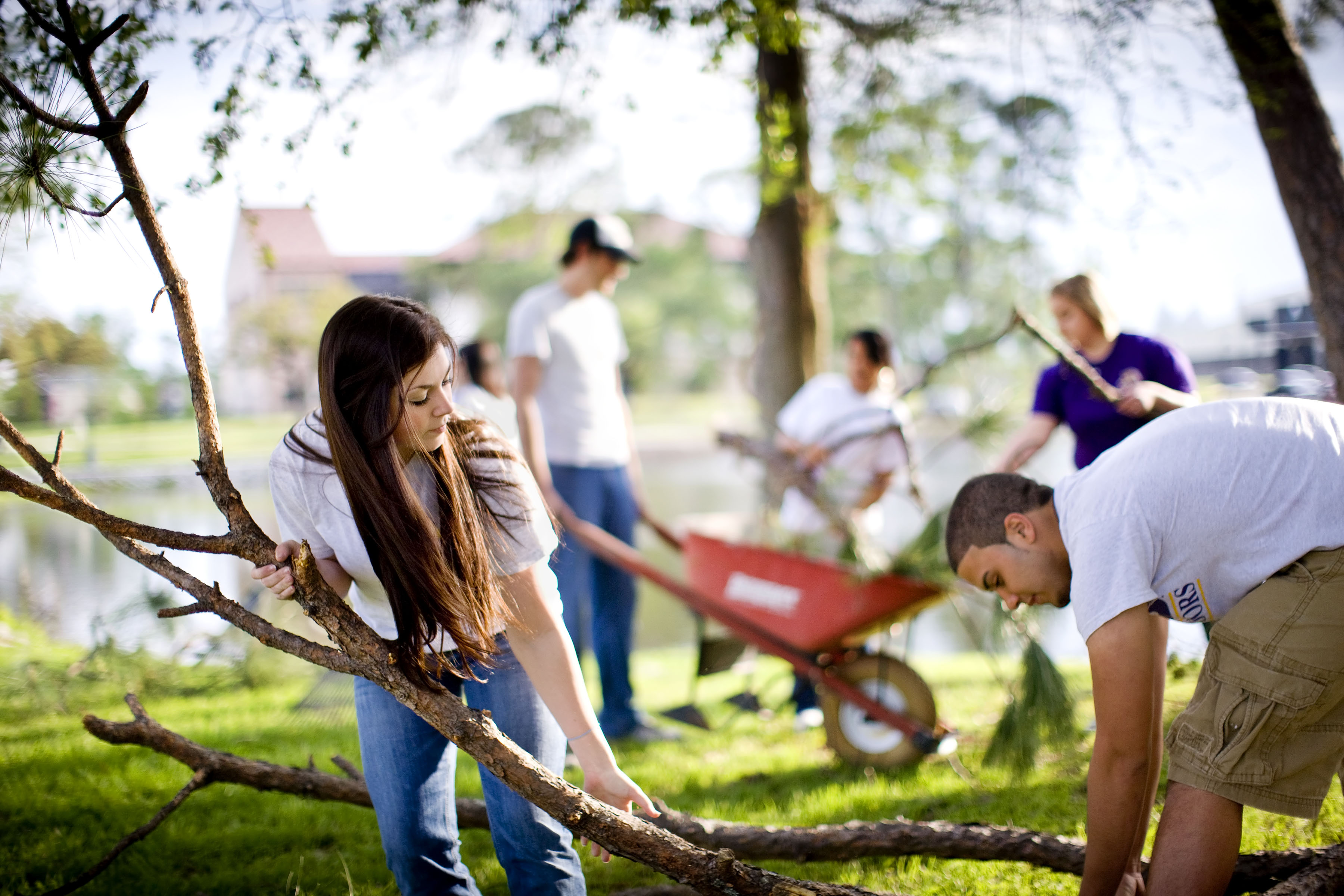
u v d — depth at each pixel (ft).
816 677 11.85
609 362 14.10
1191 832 5.69
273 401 54.65
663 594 33.40
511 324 13.41
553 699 5.90
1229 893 6.87
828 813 9.62
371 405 5.10
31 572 25.73
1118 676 5.42
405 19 9.50
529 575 5.78
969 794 9.96
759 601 12.19
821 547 13.17
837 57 15.35
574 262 13.57
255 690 16.75
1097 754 5.60
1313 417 5.89
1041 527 6.26
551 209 36.65
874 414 12.99
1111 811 5.55
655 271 164.86
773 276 22.74
